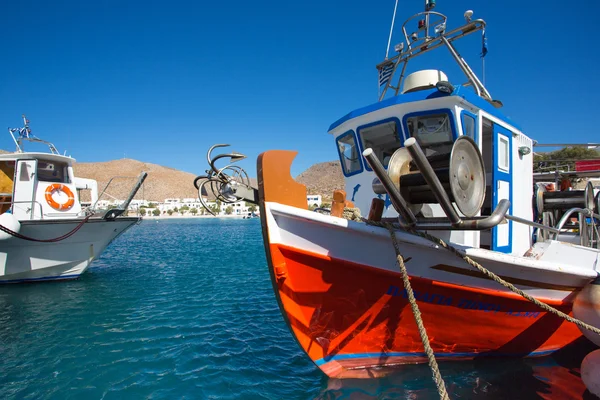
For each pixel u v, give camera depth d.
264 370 6.28
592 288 4.99
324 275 4.77
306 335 5.06
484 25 6.84
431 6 7.61
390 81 8.23
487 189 6.77
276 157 4.63
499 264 4.86
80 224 13.84
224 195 5.29
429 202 4.35
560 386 5.18
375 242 4.70
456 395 4.94
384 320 5.19
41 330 8.52
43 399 5.51
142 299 11.46
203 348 7.34
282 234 4.62
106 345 7.57
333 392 5.03
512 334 5.61
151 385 5.83
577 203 7.61
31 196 14.15
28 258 13.45
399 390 5.07
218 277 15.41
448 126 5.45
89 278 15.04
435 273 4.89
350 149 6.78
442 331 5.36
